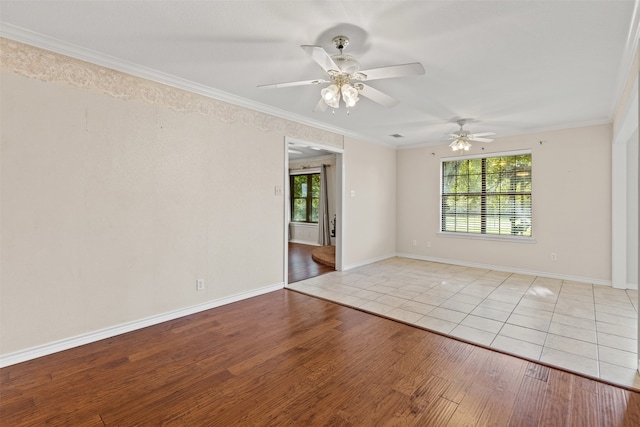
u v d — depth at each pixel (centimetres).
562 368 229
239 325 307
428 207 634
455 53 252
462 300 383
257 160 397
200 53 258
